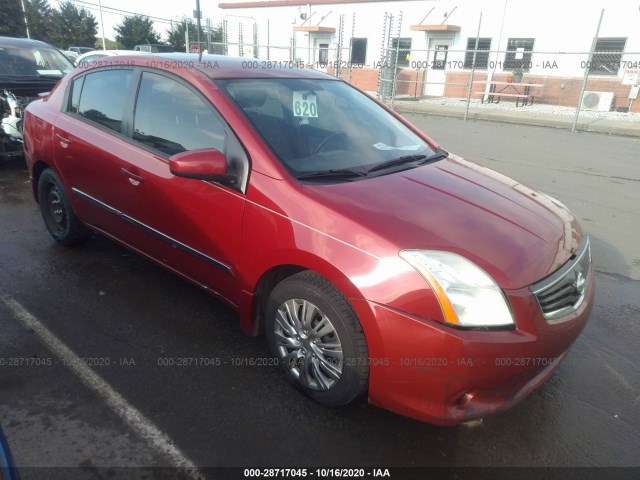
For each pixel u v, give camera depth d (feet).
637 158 30.76
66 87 13.29
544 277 7.54
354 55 73.56
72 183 12.63
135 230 11.30
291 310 8.47
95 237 15.01
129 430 7.80
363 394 8.05
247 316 9.20
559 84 58.29
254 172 8.67
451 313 6.89
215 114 9.48
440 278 6.98
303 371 8.46
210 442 7.67
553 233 8.49
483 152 31.14
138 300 11.57
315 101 10.91
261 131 9.15
